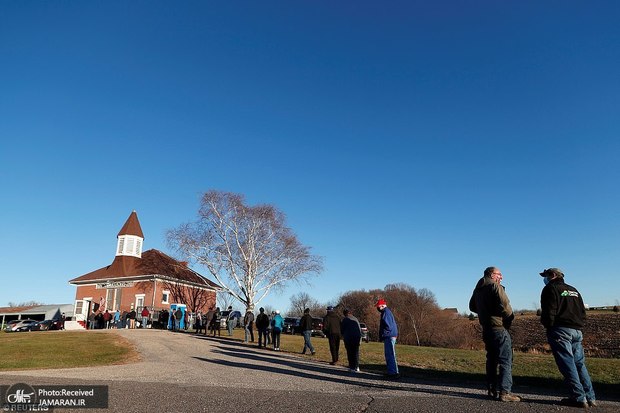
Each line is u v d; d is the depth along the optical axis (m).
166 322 38.06
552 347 6.89
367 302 80.12
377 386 8.99
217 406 6.39
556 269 7.24
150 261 49.62
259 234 44.78
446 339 64.19
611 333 49.12
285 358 15.11
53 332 30.58
